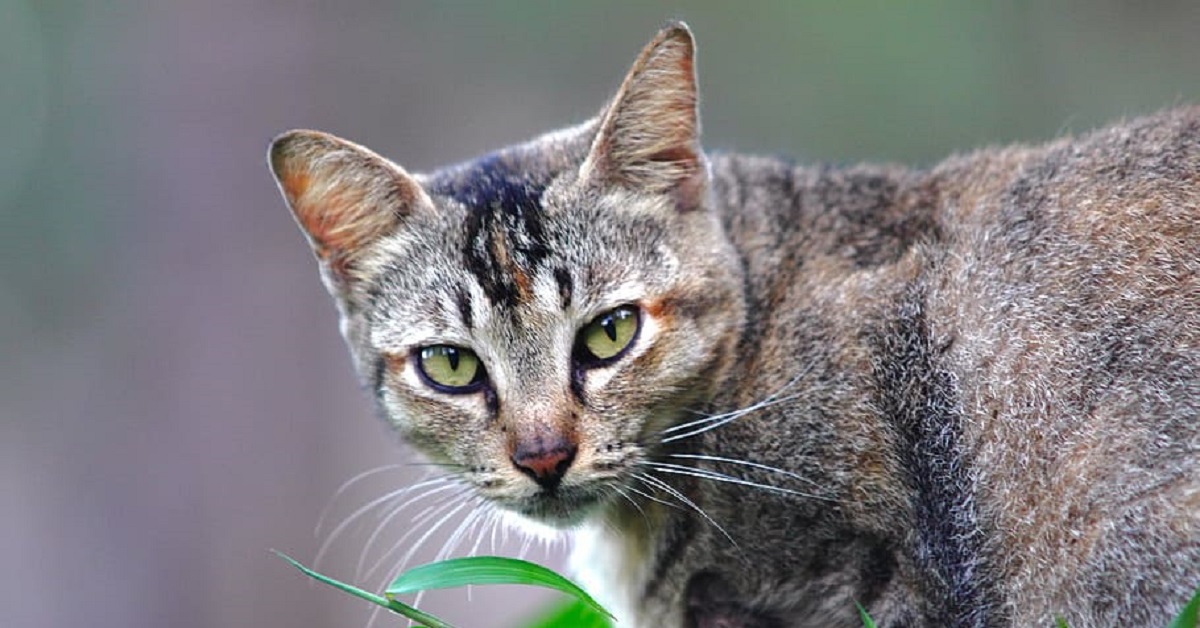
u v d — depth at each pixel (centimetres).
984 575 793
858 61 2183
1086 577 760
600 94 2302
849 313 846
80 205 2159
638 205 867
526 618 893
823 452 823
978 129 2155
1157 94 2158
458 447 847
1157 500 739
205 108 1888
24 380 2284
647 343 834
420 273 870
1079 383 777
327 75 1992
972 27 2166
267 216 1864
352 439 1925
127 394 1917
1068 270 801
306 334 1858
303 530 1845
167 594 1842
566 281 836
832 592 832
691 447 853
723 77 2228
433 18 2220
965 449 805
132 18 2025
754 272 885
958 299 827
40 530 2369
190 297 1845
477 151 2303
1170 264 778
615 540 889
